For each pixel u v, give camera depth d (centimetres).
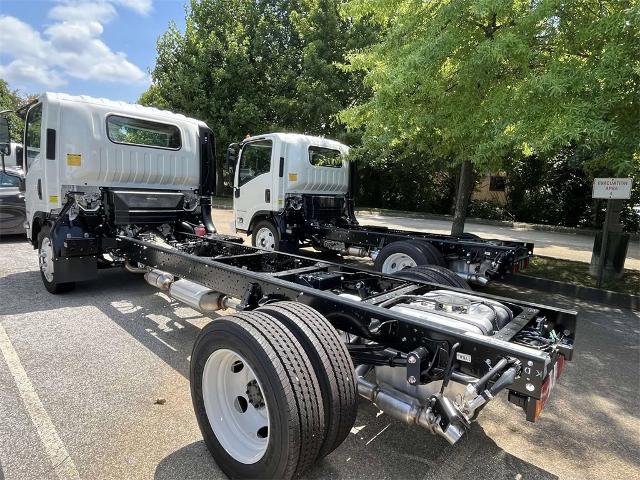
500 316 288
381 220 1806
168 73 2267
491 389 202
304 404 212
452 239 664
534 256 959
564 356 266
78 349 401
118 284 634
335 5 1973
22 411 298
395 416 242
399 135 799
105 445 265
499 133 580
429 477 247
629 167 560
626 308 620
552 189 1917
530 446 283
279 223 812
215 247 548
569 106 509
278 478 214
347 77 2056
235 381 258
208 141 684
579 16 566
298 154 823
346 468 253
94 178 562
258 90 2312
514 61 586
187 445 269
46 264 566
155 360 382
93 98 572
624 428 309
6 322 465
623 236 738
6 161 1156
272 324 231
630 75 507
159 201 597
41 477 236
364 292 349
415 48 645
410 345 252
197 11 2345
